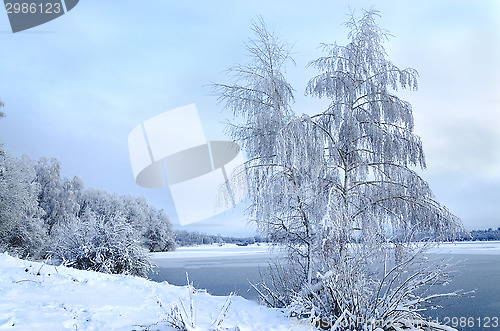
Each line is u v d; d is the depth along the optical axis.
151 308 5.69
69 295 6.13
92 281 7.66
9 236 27.16
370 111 8.58
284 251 7.69
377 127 8.20
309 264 7.11
